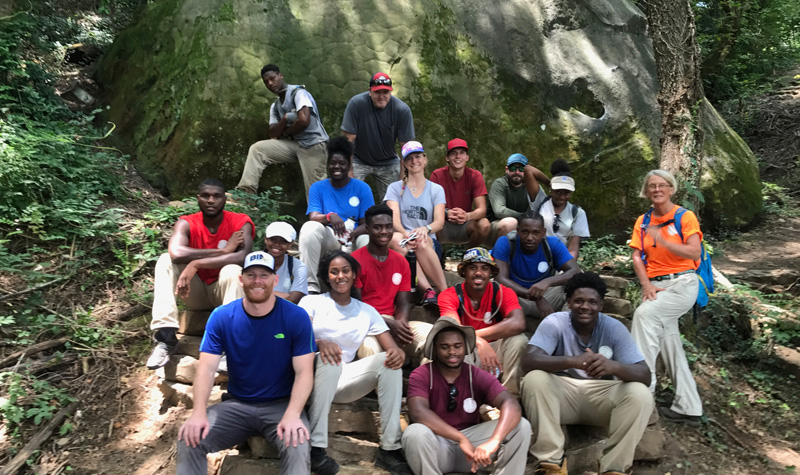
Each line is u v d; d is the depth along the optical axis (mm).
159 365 4348
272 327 3615
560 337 4105
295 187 6848
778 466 4715
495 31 7523
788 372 5785
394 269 4445
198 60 6883
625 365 3908
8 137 5777
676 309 4625
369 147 5879
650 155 7445
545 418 3896
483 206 5496
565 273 4797
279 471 3650
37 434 4098
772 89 12656
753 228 8375
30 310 4895
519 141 7246
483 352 4160
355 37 7160
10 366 4488
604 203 7285
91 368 4637
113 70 7953
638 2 8914
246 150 6727
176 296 4934
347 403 4031
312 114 6195
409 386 3785
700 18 12922
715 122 8461
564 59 7645
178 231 4449
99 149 6918
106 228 5648
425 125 7035
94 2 9750
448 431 3607
